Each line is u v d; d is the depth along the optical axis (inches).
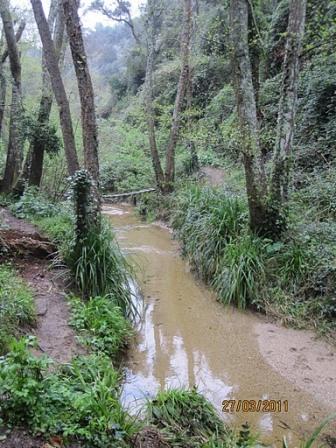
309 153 380.2
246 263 257.0
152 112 593.3
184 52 516.4
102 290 235.8
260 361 200.8
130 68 1131.3
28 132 406.3
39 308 203.0
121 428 120.0
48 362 113.4
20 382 108.0
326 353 203.2
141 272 330.3
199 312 257.0
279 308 240.7
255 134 264.1
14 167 434.3
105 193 732.0
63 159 487.2
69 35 239.0
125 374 187.6
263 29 350.9
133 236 461.1
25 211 351.6
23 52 647.8
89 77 245.3
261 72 502.9
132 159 748.6
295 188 344.2
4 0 392.5
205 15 710.5
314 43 289.7
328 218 289.6
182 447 127.0
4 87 507.8
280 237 269.0
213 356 207.5
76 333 191.5
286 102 263.4
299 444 144.0
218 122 573.3
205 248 300.7
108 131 846.5
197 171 575.2
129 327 220.8
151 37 562.3
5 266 231.0
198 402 152.3
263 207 266.7
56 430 108.7
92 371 156.1
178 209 435.5
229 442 135.8
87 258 237.1
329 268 230.7
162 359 204.4
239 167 524.7
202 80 729.0
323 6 310.0
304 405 166.9
